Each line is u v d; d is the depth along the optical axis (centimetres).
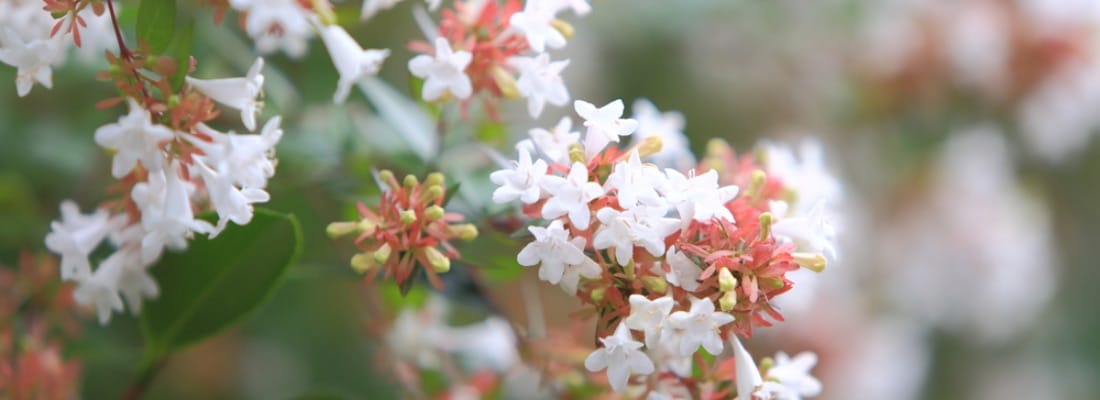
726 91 89
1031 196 99
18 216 61
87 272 47
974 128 92
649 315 43
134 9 53
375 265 45
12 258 62
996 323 97
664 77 88
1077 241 106
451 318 64
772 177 50
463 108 49
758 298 44
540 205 45
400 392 59
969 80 90
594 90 84
